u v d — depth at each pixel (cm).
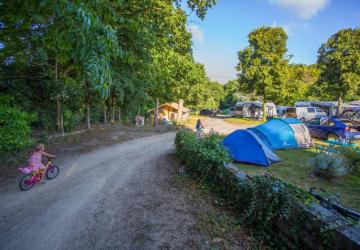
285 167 901
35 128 1301
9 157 842
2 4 541
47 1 342
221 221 465
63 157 976
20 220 464
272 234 405
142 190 623
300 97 4206
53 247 384
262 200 423
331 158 795
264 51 3269
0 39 913
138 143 1387
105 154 1064
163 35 1350
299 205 371
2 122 877
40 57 1114
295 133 1272
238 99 6350
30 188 630
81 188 636
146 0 980
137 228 439
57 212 498
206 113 5397
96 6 402
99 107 1959
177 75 2772
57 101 1306
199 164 679
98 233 423
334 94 2852
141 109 2519
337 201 449
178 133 1038
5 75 1133
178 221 465
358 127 1502
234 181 524
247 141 957
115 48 354
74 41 349
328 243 318
